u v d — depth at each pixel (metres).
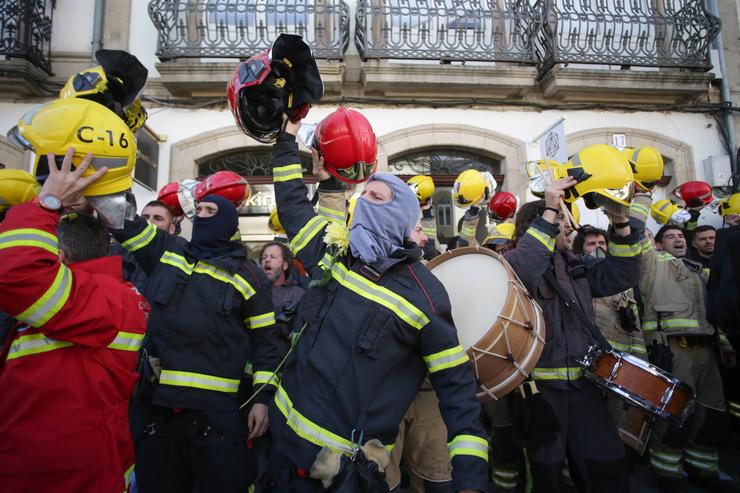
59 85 6.08
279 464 1.60
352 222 1.68
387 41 6.43
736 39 6.99
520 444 2.24
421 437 2.28
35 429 1.37
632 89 6.52
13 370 1.40
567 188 2.30
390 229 1.64
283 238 4.45
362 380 1.43
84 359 1.46
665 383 2.20
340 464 1.34
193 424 2.08
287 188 1.89
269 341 2.33
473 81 6.26
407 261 1.62
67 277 1.40
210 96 6.27
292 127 1.93
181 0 6.31
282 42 1.70
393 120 6.50
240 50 6.08
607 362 2.30
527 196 6.44
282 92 1.79
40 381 1.39
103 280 1.56
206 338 2.14
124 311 1.56
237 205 3.21
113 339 1.50
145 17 6.39
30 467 1.35
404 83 6.23
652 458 3.18
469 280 2.10
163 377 2.09
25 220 1.35
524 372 1.84
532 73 6.33
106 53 1.67
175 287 2.20
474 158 6.81
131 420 2.18
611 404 2.85
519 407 2.23
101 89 1.64
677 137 6.78
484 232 3.82
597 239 3.52
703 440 3.25
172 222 3.43
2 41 5.75
